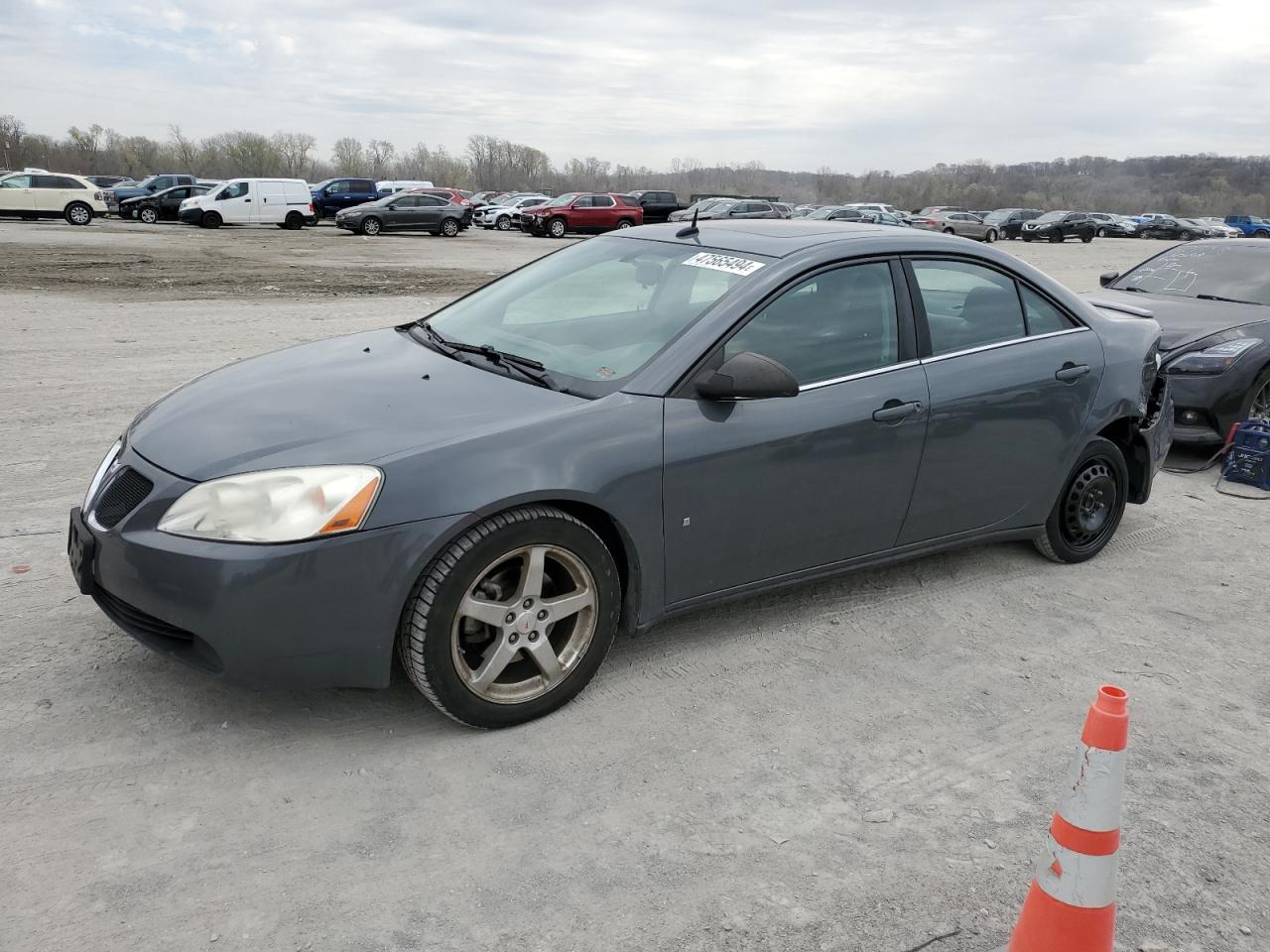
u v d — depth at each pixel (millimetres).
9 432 6395
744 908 2471
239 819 2701
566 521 3127
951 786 3037
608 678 3557
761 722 3330
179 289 15016
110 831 2623
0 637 3592
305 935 2311
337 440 3031
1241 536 5504
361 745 3072
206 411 3350
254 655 2838
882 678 3676
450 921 2379
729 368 3332
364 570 2852
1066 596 4535
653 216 39938
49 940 2248
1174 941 2447
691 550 3488
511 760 3039
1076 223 47812
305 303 13734
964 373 4098
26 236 26156
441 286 16859
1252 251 7957
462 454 2992
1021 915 2207
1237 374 6617
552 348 3703
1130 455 5047
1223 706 3623
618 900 2475
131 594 2928
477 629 3115
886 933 2414
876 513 3943
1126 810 2959
